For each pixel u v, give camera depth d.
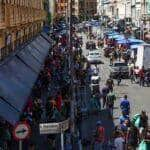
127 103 36.28
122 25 132.25
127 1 140.62
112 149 27.61
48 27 103.50
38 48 58.12
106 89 43.06
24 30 51.25
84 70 55.81
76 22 182.25
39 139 28.12
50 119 33.00
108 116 29.92
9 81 31.25
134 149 28.88
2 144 25.73
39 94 41.44
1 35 35.44
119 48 82.81
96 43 111.38
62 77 50.56
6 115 24.66
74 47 81.56
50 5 125.44
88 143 28.20
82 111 32.31
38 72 42.28
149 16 105.50
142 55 58.94
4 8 36.53
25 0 52.22
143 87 55.94
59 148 27.75
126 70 62.25
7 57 36.97
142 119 30.98
